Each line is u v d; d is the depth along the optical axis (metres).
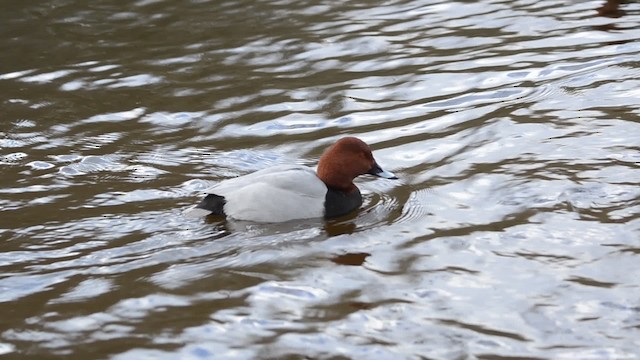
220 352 8.48
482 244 10.36
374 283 9.64
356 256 10.23
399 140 13.55
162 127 14.43
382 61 16.77
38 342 8.77
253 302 9.34
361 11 19.69
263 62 17.03
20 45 18.47
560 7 19.11
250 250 10.38
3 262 10.27
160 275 9.92
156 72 16.78
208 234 10.72
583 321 8.70
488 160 12.62
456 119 14.14
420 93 15.29
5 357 8.52
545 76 15.53
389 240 10.57
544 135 13.24
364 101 15.09
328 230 10.83
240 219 10.95
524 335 8.53
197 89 15.95
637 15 18.20
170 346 8.62
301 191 11.03
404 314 9.00
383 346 8.45
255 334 8.77
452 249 10.30
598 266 9.70
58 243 10.65
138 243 10.58
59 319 9.16
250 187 11.01
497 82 15.47
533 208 11.13
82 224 11.07
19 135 14.27
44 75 16.89
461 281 9.59
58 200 11.82
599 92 14.61
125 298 9.51
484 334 8.57
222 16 19.75
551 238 10.37
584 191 11.43
